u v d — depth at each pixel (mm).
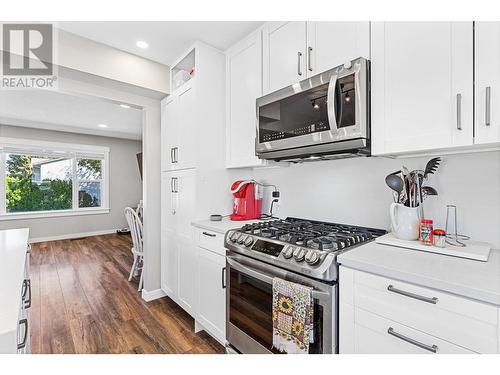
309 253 1103
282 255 1195
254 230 1523
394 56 1160
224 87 2170
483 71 926
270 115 1647
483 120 928
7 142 4695
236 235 1519
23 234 1689
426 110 1068
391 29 1170
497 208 1135
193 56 2203
